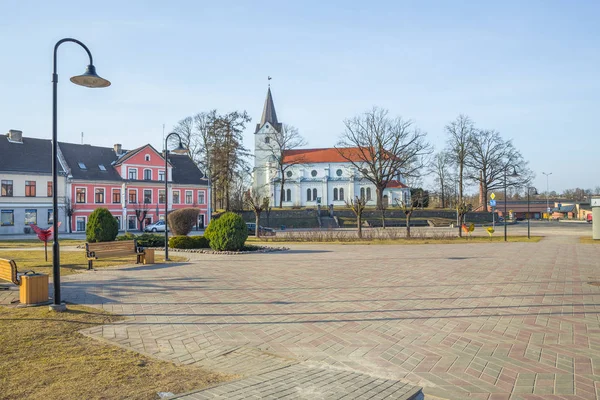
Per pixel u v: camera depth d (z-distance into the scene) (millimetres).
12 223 45438
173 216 29953
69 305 9062
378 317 8148
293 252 21891
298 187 83000
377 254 20688
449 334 7016
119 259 18234
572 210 102812
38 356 5828
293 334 7055
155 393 4637
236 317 8148
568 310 8680
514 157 63250
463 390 4859
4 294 10148
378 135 62500
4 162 45688
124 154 56188
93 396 4531
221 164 60531
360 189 81438
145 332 7137
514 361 5758
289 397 4293
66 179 49000
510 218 81688
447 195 83375
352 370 5445
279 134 71938
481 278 12773
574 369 5453
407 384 4719
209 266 15875
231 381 4805
